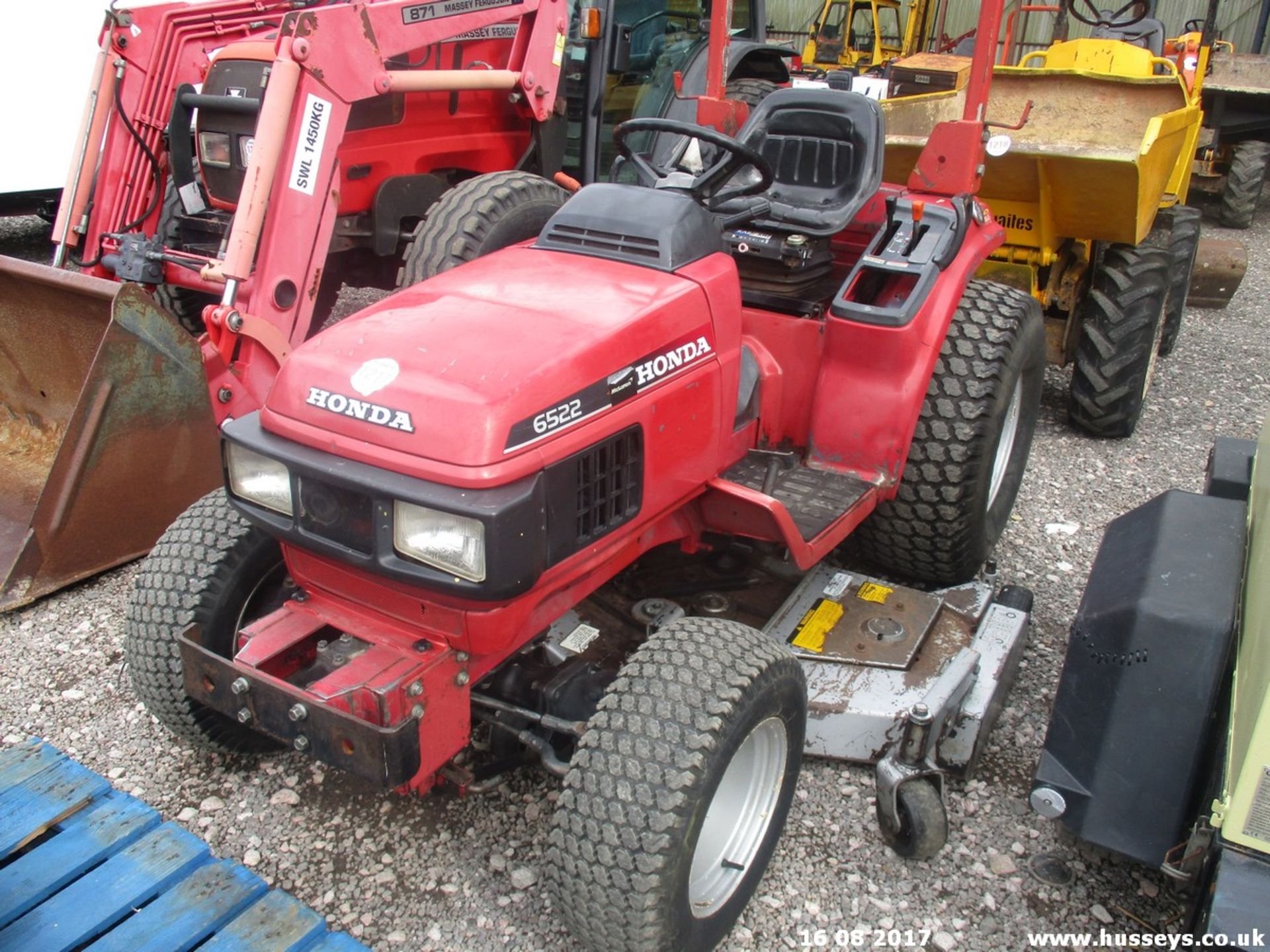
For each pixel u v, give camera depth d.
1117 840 2.20
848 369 2.92
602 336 2.13
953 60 5.70
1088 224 4.46
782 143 3.20
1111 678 2.22
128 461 3.45
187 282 4.08
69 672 3.11
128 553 3.61
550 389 1.99
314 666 2.16
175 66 4.43
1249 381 5.76
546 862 2.00
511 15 4.32
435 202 4.26
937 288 2.95
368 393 2.00
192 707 2.48
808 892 2.38
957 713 2.65
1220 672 2.14
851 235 3.48
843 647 2.79
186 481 3.62
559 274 2.43
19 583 3.38
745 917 2.31
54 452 3.73
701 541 3.05
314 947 2.06
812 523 2.65
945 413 3.00
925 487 3.07
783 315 3.04
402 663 2.05
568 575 2.14
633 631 2.92
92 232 4.35
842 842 2.52
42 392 3.75
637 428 2.21
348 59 3.63
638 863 1.88
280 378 2.14
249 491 2.19
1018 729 2.93
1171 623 2.19
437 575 1.92
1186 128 4.96
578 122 5.08
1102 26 6.33
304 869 2.41
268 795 2.64
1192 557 2.38
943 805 2.40
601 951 2.00
